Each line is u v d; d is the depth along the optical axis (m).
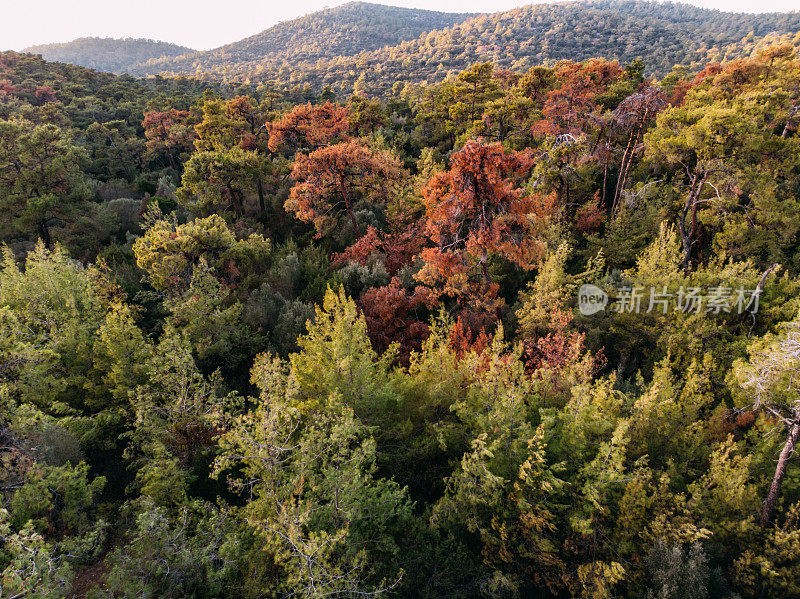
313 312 18.67
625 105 22.78
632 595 8.38
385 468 11.55
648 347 16.14
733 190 17.95
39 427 11.73
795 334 9.01
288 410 9.38
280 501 8.90
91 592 8.19
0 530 7.62
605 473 8.77
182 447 12.10
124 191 39.59
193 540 9.16
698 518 8.89
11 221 28.09
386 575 9.05
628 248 20.95
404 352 17.86
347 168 25.80
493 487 9.19
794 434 8.21
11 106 52.62
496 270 22.41
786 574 7.92
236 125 40.03
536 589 9.48
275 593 8.06
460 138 33.50
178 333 17.16
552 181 24.95
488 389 10.54
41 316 16.41
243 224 29.34
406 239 24.36
